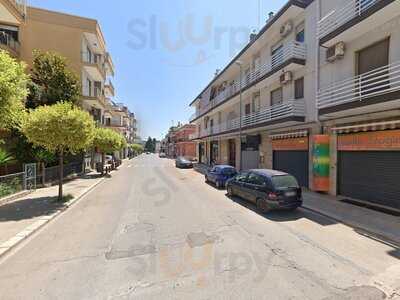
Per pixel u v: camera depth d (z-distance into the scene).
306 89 12.59
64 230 6.65
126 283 3.93
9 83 6.35
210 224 7.18
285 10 13.05
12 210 8.40
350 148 10.07
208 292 3.67
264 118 16.00
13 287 3.83
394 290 3.79
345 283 3.98
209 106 29.94
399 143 8.13
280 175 8.80
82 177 18.86
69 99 16.78
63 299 3.50
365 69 9.52
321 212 8.40
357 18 8.51
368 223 7.13
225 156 26.36
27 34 19.80
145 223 7.25
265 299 3.49
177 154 63.34
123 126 54.00
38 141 9.40
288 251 5.27
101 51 26.77
